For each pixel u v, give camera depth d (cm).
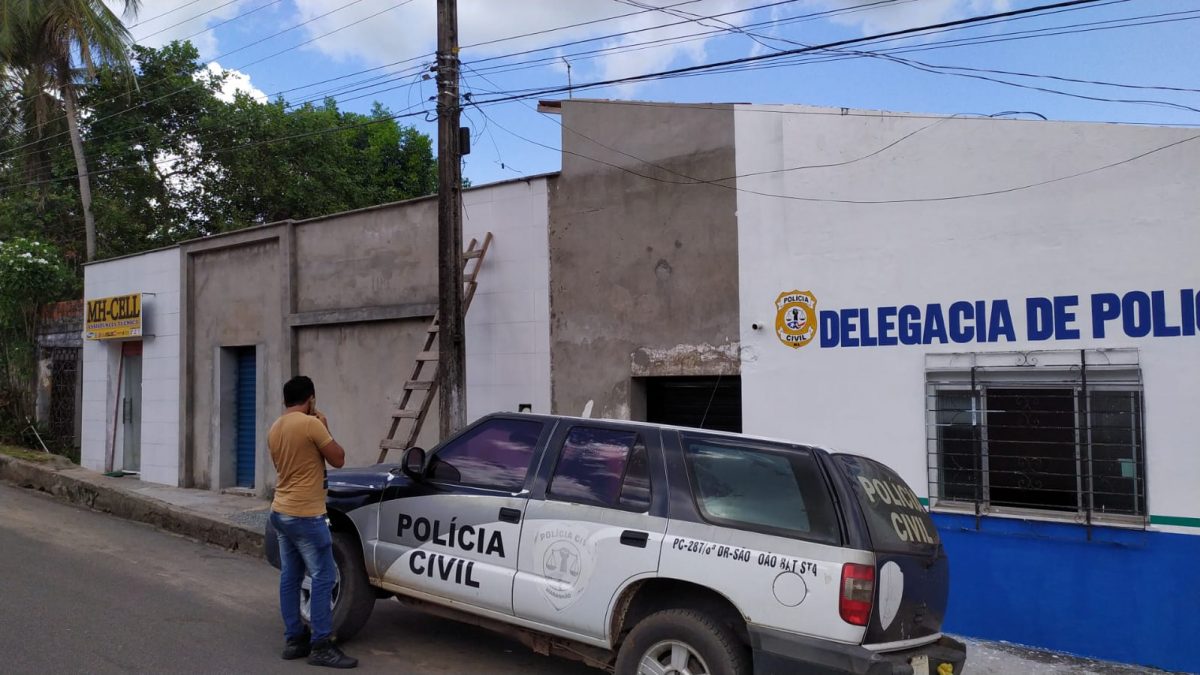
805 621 455
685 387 981
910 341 805
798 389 862
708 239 923
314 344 1280
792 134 877
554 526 546
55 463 1479
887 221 822
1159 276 700
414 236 1163
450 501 598
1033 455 747
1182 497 682
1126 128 717
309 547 595
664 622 491
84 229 2162
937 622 511
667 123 957
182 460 1428
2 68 1977
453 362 930
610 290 991
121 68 1994
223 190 2300
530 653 663
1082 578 714
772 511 487
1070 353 730
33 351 1767
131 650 605
